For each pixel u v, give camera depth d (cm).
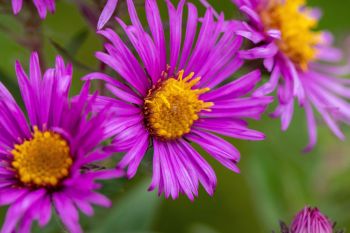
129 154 20
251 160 29
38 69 21
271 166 29
